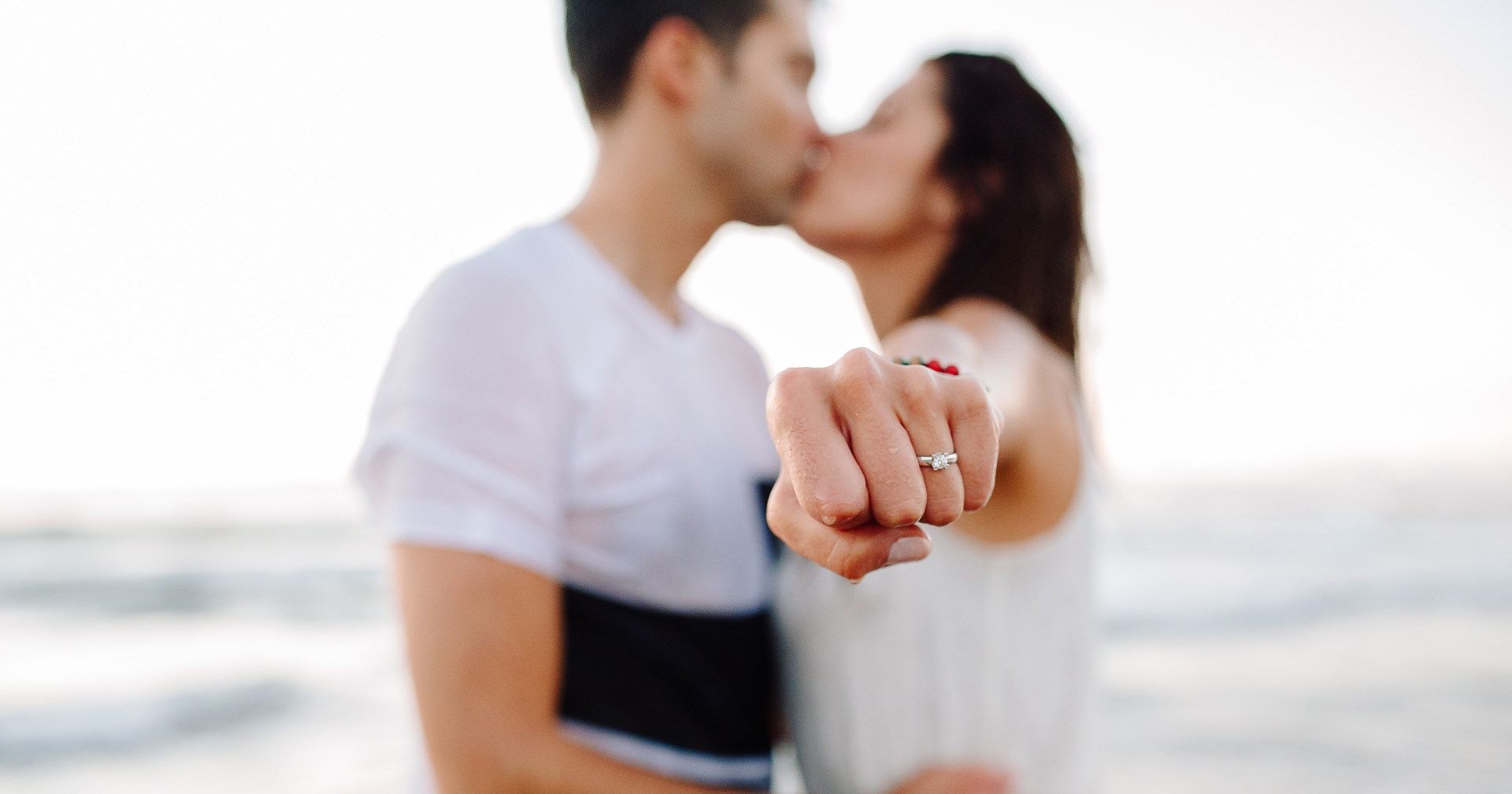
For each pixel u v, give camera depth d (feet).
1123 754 32.65
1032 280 5.87
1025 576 5.12
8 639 49.75
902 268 6.29
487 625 4.33
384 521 4.61
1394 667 45.14
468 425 4.50
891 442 1.97
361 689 41.86
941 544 5.12
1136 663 46.37
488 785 4.23
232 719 37.96
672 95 5.63
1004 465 4.58
